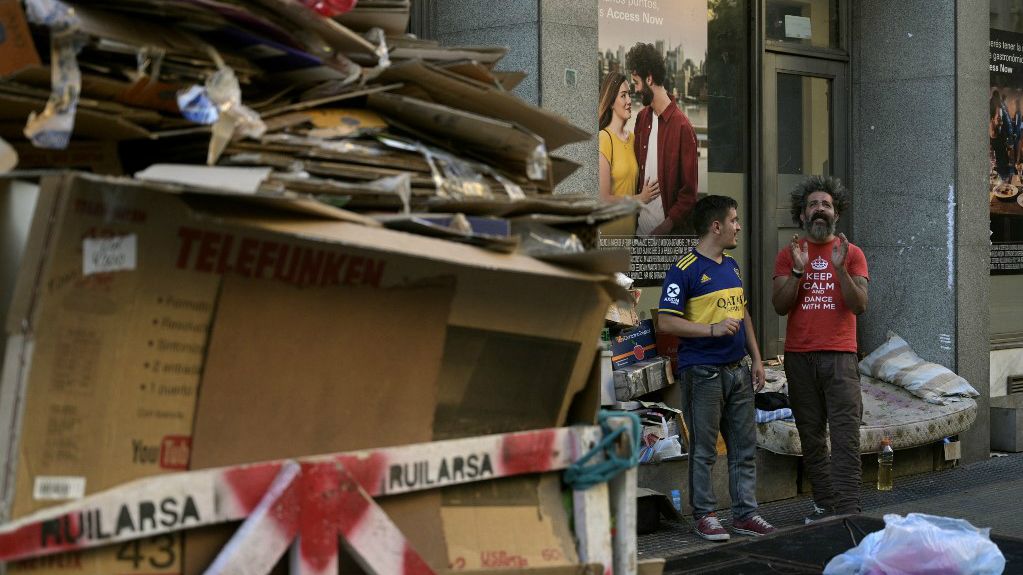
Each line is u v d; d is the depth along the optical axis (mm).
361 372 1973
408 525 2031
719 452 7055
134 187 1670
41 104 1980
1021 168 9992
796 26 8828
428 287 2035
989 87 9125
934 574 2934
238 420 1830
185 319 1765
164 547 1736
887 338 9055
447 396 2109
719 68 8188
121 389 1707
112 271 1682
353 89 2373
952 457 8578
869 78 9195
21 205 1771
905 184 9047
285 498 1810
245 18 2131
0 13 1917
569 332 2266
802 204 6535
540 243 2383
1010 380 9898
